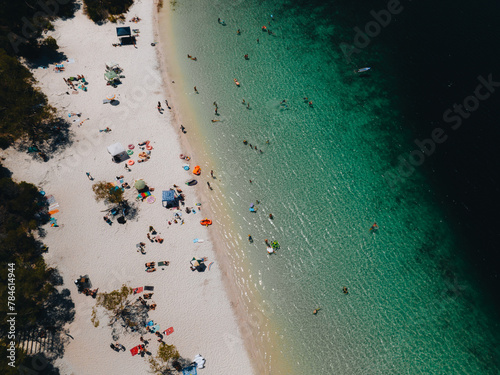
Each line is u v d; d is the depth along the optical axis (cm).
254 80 5728
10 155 4431
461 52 6272
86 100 5119
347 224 4388
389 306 3841
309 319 3744
